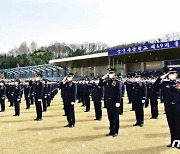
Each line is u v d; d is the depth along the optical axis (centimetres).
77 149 764
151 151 730
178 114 749
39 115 1332
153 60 5019
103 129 1052
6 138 929
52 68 6044
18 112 1530
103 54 4844
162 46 3772
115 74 955
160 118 1296
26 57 9669
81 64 5984
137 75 1123
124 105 1880
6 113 1639
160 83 790
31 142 862
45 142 857
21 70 6619
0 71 7112
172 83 763
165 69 826
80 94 1961
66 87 1124
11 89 2069
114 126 929
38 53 10900
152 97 1274
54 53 12644
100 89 1287
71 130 1044
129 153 715
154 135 922
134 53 4412
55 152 739
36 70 6222
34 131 1044
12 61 9562
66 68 6209
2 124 1228
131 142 830
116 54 4469
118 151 736
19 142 866
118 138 890
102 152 730
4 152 750
